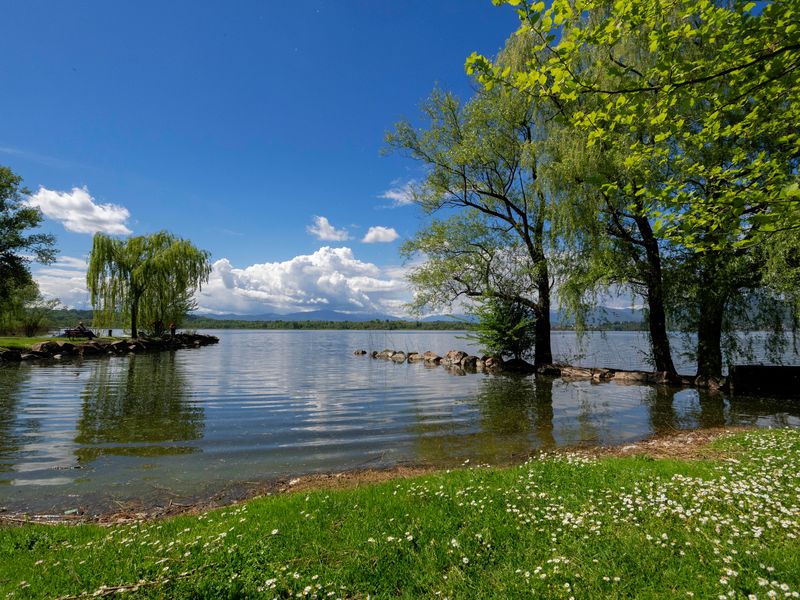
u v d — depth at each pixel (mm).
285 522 5625
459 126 27953
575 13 5344
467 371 30328
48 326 53844
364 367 33469
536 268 25844
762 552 4266
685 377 21703
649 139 16203
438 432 12711
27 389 20125
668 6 5125
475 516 5539
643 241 20531
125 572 4391
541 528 5109
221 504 7504
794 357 29016
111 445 11141
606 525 5133
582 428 13211
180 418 14383
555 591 3863
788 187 4328
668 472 7297
